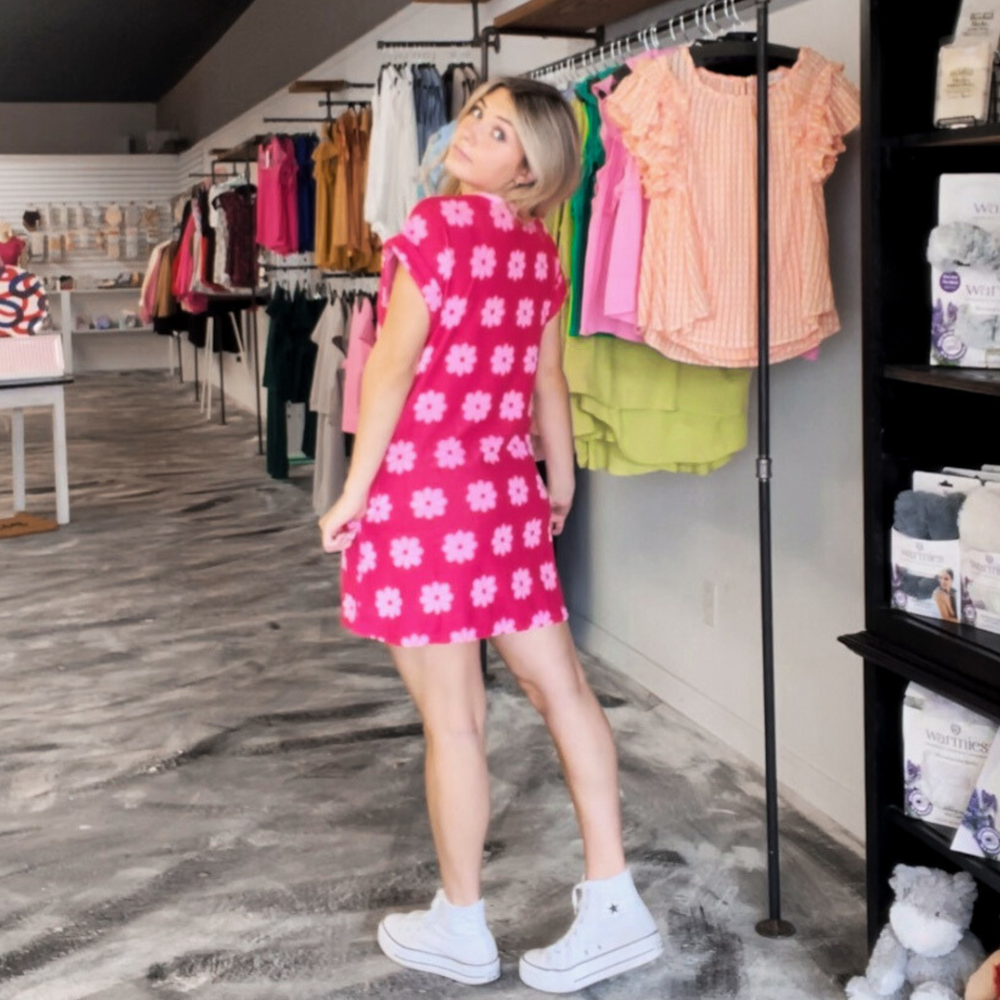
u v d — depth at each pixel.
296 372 7.96
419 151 5.11
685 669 3.95
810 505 3.24
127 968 2.60
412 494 2.30
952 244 2.17
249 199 9.37
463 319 2.25
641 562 4.18
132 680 4.40
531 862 3.02
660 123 2.81
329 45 8.43
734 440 3.24
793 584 3.34
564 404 2.58
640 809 3.28
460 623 2.32
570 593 4.73
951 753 2.27
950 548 2.25
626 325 3.03
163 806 3.38
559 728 2.48
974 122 2.13
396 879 2.96
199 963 2.62
